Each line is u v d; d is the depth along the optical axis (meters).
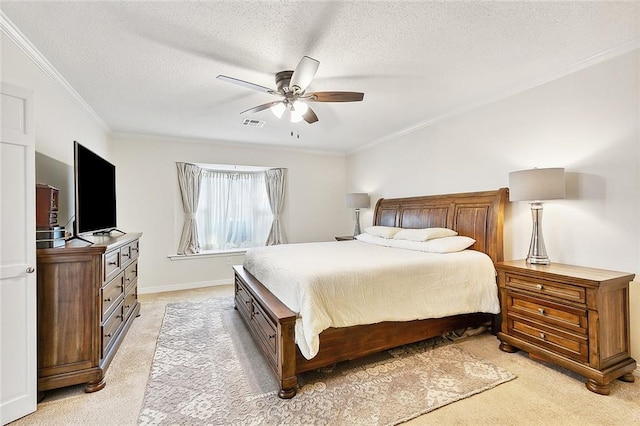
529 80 2.76
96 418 1.74
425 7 1.72
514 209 3.00
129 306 3.06
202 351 2.59
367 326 2.30
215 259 4.98
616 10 1.77
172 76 2.59
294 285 2.14
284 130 4.37
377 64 2.41
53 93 2.52
